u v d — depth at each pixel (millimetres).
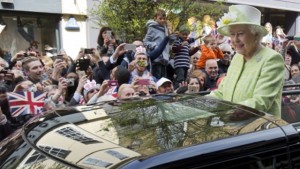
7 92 3568
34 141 1702
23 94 3502
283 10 15406
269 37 7809
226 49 5668
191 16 7137
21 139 1791
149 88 4023
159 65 5312
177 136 1602
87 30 10086
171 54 5754
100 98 3539
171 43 5727
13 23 9203
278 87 2254
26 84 3740
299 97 2549
